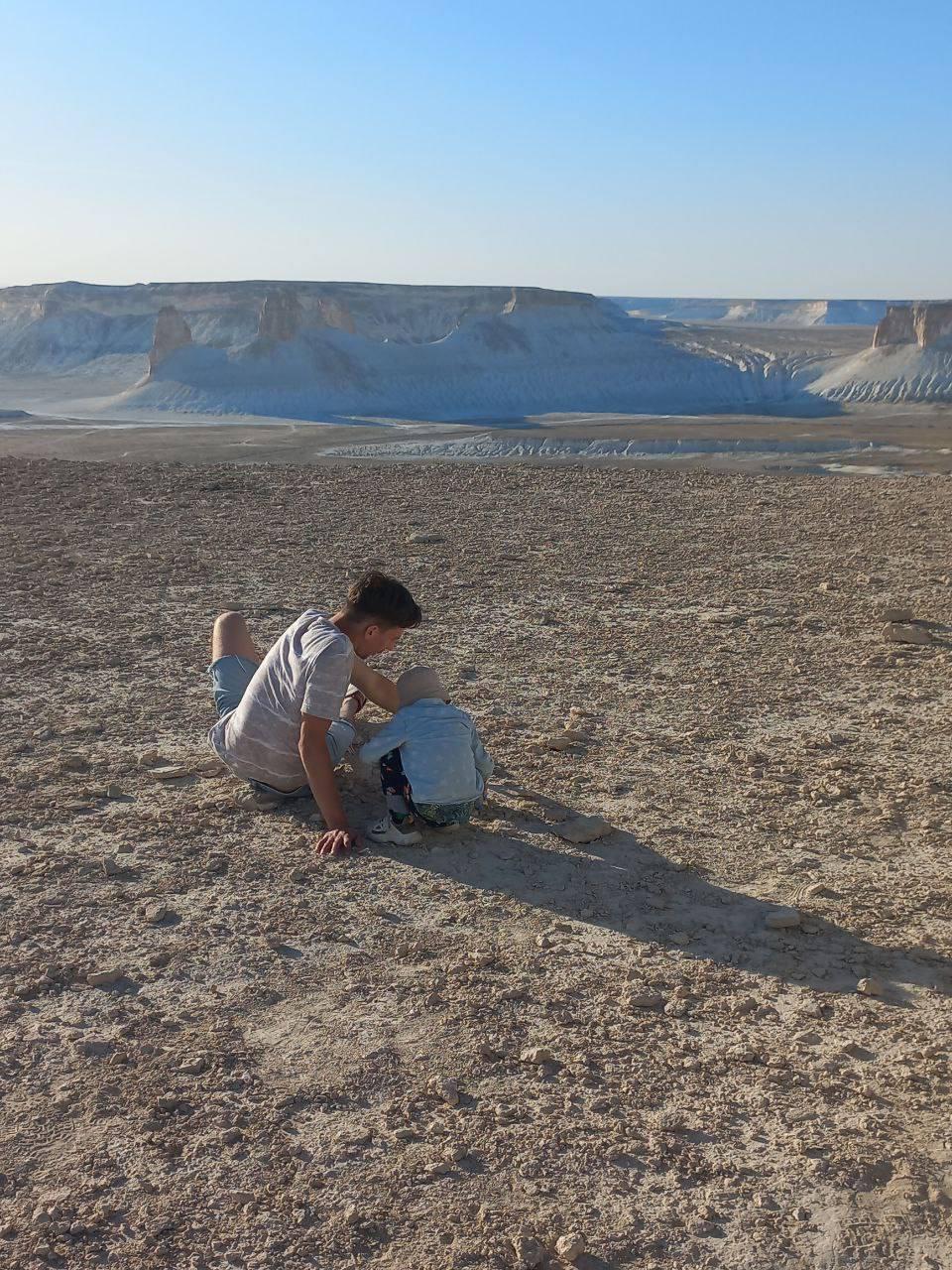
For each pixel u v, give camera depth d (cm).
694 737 580
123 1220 251
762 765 541
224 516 1361
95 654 732
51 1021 329
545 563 1066
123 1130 281
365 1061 310
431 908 398
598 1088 299
